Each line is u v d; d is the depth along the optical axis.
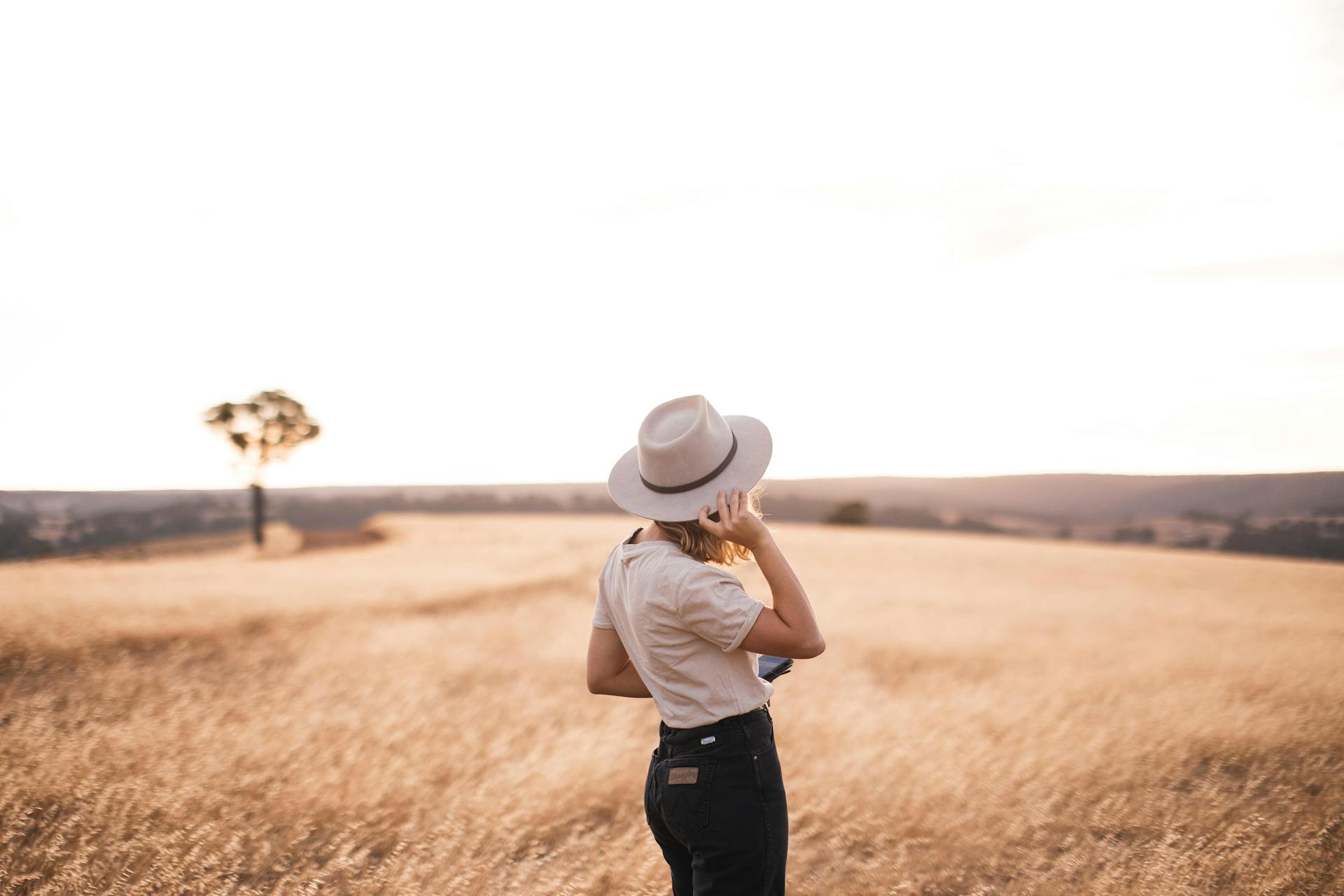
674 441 2.15
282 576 19.31
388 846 3.79
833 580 21.47
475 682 7.77
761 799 2.08
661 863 3.46
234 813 4.04
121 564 23.83
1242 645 11.70
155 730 5.36
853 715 6.68
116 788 4.11
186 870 3.35
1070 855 3.76
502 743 5.32
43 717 5.48
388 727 5.65
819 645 2.01
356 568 22.38
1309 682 8.06
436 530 45.91
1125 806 4.37
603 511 82.62
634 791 4.56
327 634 10.46
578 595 15.73
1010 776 4.86
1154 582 22.64
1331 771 5.06
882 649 10.73
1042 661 10.18
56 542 41.88
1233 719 6.27
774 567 2.02
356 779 4.45
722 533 2.04
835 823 4.14
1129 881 3.46
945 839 3.96
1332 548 41.84
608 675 2.46
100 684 6.87
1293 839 3.82
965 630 13.05
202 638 9.52
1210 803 4.44
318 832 3.95
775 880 2.09
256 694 6.66
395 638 10.32
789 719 6.39
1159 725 6.15
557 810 4.21
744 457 2.22
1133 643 11.92
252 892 3.25
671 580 2.07
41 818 3.83
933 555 29.33
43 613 10.59
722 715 2.08
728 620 2.00
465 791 4.40
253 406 62.44
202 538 54.72
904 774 4.90
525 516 70.44
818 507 71.25
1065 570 25.52
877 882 3.48
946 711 6.98
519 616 12.90
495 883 3.37
